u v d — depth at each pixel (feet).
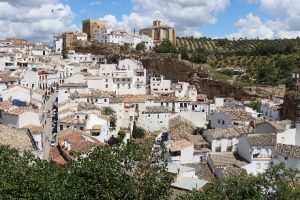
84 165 138.82
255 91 622.54
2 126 260.01
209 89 653.71
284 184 161.68
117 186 134.51
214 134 330.13
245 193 159.53
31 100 435.94
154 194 135.74
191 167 272.51
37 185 128.98
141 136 454.81
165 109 488.02
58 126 384.06
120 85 572.51
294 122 361.10
